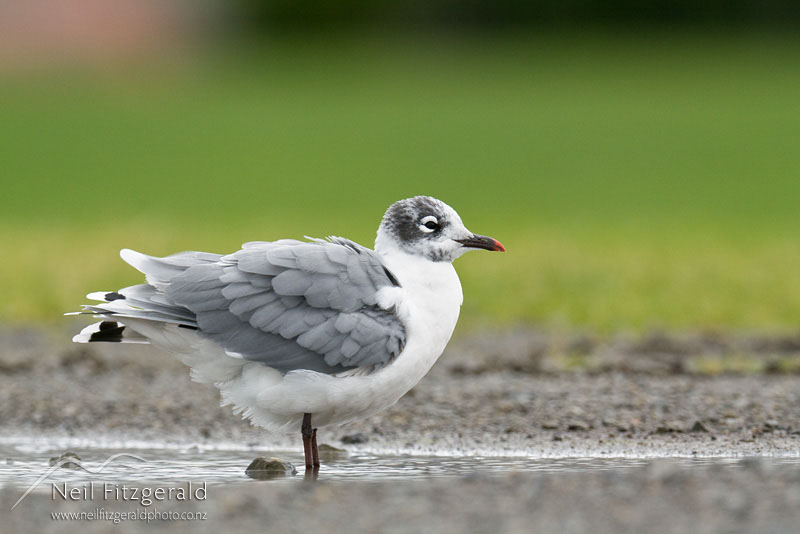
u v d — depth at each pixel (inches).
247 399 325.7
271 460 324.2
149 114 2039.9
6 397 440.5
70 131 1849.2
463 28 3265.3
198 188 1375.5
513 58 2709.2
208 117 2004.2
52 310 649.0
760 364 476.4
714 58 2554.1
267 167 1549.0
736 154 1565.0
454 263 821.9
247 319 319.0
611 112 1941.4
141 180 1437.0
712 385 438.6
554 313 635.5
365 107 2098.9
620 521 252.1
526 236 981.2
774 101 1984.5
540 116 1934.1
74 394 446.0
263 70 2731.3
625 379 454.9
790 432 366.0
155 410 420.5
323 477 312.5
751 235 974.4
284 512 265.6
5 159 1595.7
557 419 390.6
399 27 3304.6
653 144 1663.4
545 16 3201.3
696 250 880.9
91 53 2987.2
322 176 1473.9
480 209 1198.9
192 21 3179.1
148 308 318.3
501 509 263.4
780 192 1290.6
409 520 256.4
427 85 2364.7
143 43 3070.9
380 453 356.8
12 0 2965.1
